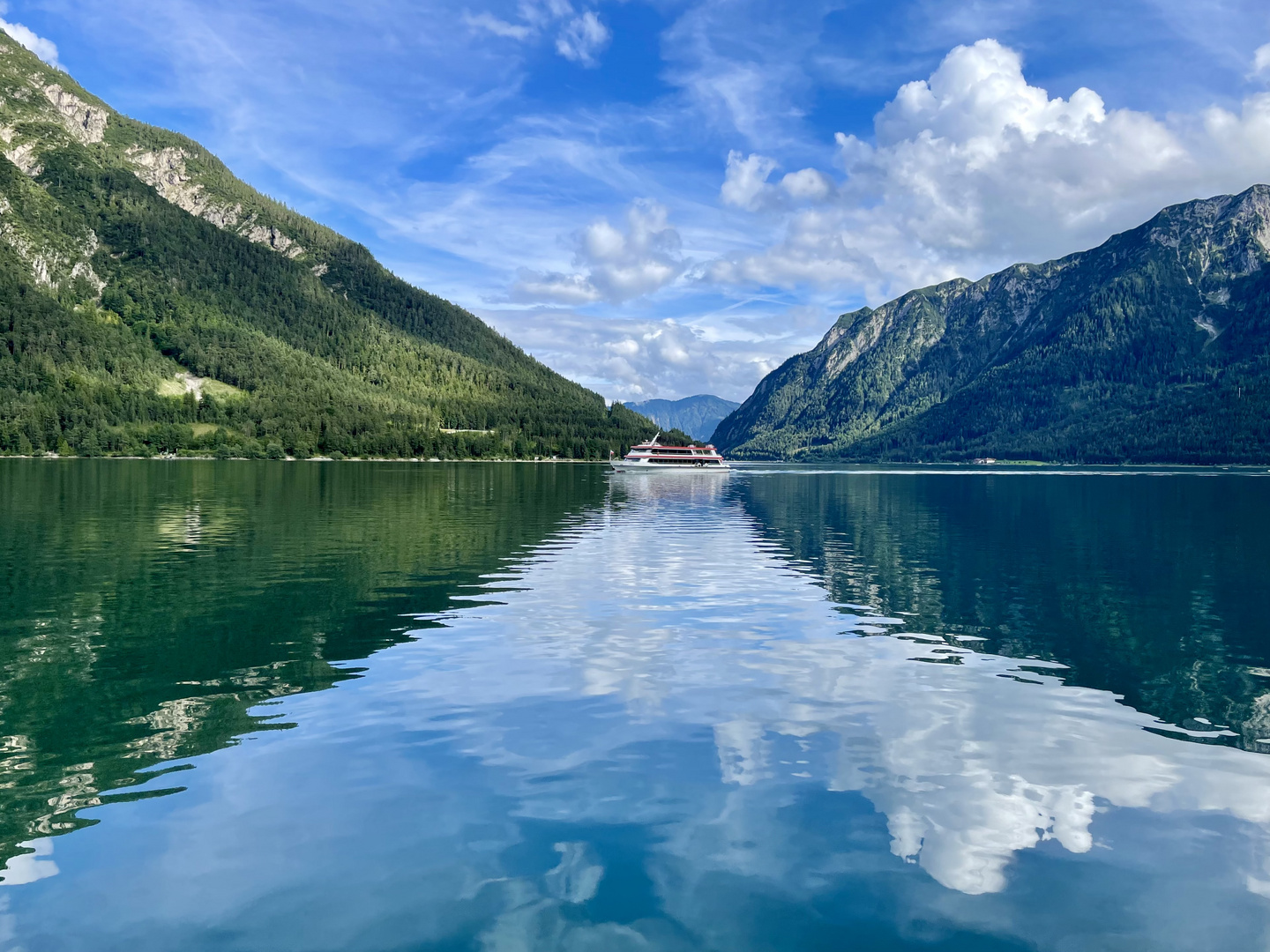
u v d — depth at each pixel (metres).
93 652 22.44
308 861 11.23
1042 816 12.84
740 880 10.86
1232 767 14.90
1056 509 80.00
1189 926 9.88
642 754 15.28
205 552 42.25
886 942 9.48
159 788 13.58
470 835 12.02
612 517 68.69
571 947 9.29
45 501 73.38
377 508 71.00
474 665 21.42
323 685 19.50
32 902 10.15
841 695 19.11
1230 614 28.73
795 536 54.34
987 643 24.31
